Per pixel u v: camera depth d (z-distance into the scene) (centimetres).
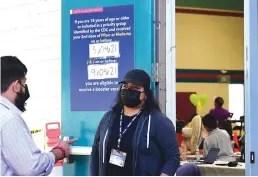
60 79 440
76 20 428
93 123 420
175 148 307
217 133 622
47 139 443
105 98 414
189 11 1482
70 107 432
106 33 413
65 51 435
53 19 446
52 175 409
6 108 272
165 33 394
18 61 285
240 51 1530
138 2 398
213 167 537
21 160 266
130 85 312
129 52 401
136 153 306
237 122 1108
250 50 345
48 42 450
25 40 465
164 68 391
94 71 419
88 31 422
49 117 447
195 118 681
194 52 1486
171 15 396
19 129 269
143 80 313
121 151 310
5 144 266
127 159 308
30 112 458
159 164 309
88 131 422
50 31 448
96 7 418
